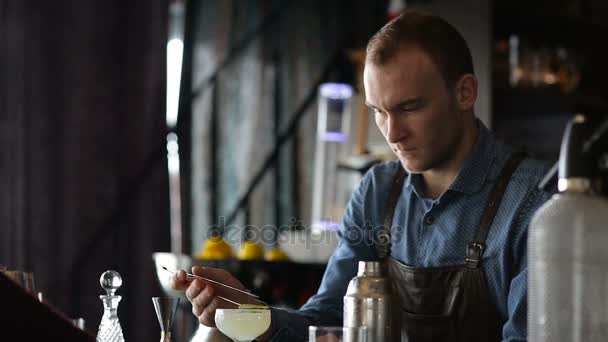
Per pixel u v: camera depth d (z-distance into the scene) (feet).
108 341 6.42
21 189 13.43
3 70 13.38
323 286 7.67
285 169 16.06
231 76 15.61
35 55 13.61
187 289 6.75
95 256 13.98
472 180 7.12
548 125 15.24
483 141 7.20
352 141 15.64
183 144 15.07
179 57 15.20
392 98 6.67
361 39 17.01
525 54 14.65
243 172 15.66
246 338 6.11
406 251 7.42
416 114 6.72
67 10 13.88
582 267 4.47
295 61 16.29
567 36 16.14
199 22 15.33
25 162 13.47
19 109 13.47
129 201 14.30
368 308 5.65
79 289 13.84
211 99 15.38
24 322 5.03
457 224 7.15
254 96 15.83
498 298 6.89
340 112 15.85
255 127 15.81
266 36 16.01
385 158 14.39
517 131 14.83
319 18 16.60
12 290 5.01
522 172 7.05
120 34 14.28
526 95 14.43
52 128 13.69
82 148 13.89
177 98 15.08
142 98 14.42
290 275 11.62
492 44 14.02
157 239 14.46
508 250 6.86
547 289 4.54
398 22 6.81
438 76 6.72
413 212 7.46
